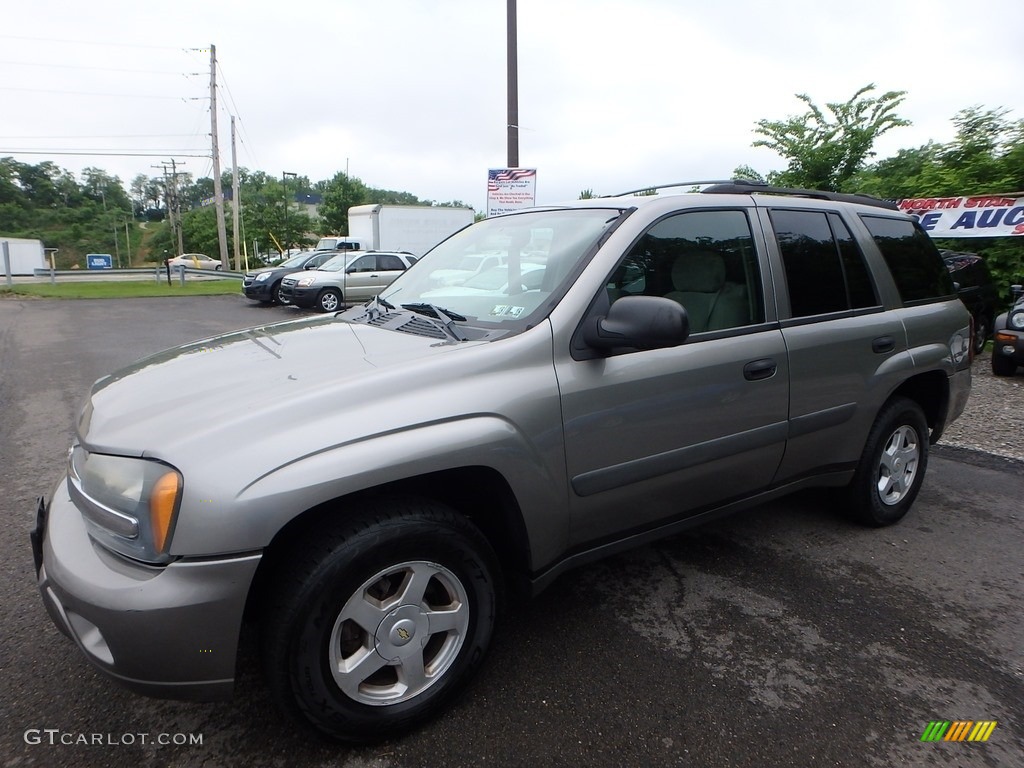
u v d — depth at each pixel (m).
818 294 3.31
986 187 10.44
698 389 2.74
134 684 1.90
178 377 2.43
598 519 2.61
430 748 2.18
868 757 2.16
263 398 2.08
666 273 2.78
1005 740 2.24
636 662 2.62
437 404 2.15
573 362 2.45
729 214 3.06
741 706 2.38
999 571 3.39
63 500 2.32
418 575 2.15
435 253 3.60
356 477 1.96
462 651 2.29
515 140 12.32
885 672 2.58
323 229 50.72
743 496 3.15
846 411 3.39
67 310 16.67
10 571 3.29
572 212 3.07
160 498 1.85
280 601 1.95
